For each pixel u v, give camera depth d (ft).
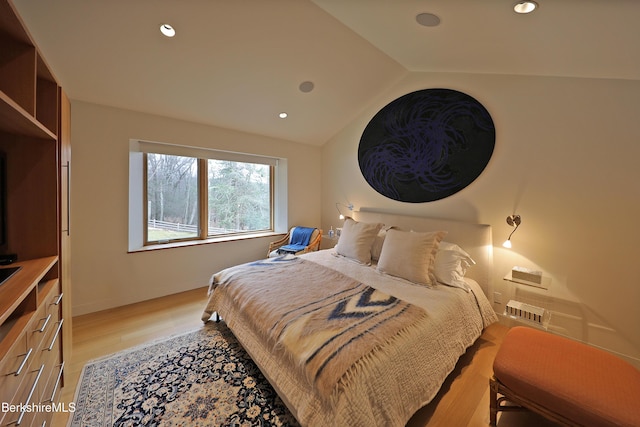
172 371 5.87
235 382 5.56
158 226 10.70
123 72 7.56
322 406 3.70
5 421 2.73
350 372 3.68
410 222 9.84
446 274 7.07
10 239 4.60
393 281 7.21
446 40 6.56
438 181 9.36
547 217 7.13
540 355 4.58
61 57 6.71
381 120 11.08
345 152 13.09
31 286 3.46
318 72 9.00
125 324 7.95
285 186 13.70
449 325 5.58
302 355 4.13
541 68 6.66
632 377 4.01
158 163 10.61
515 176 7.64
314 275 7.37
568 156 6.76
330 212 14.24
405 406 4.15
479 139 8.30
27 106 3.92
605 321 6.40
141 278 9.66
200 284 11.12
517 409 4.54
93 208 8.62
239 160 12.31
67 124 5.87
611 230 6.24
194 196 11.63
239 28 6.75
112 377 5.65
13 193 4.60
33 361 3.58
